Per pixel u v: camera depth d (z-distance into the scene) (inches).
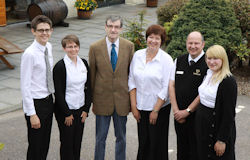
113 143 173.3
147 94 135.2
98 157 145.3
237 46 263.1
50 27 122.4
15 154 160.6
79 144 139.9
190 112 130.2
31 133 128.1
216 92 117.3
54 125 191.2
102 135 142.5
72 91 130.6
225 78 115.3
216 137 119.6
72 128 134.5
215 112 118.3
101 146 143.9
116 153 146.6
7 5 415.5
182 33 251.8
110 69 134.6
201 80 128.0
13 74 264.5
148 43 130.3
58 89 128.1
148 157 143.6
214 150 122.3
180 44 246.8
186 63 131.4
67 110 129.7
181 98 132.0
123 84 137.3
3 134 179.2
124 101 138.6
